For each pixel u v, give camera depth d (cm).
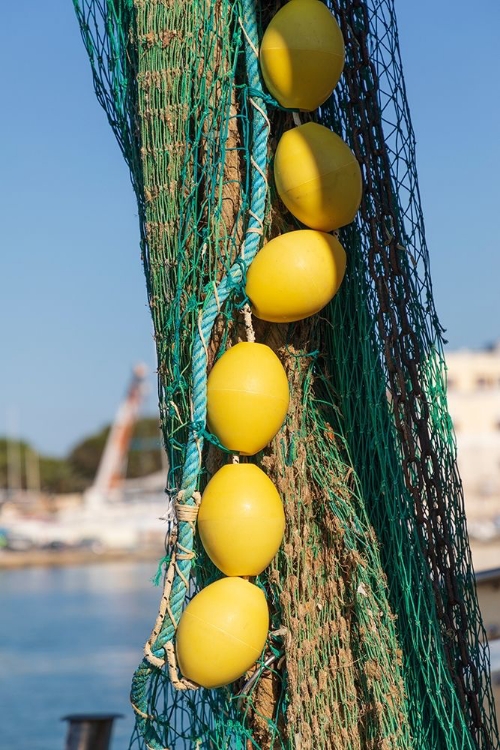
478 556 3697
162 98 266
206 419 246
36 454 8812
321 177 244
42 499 8238
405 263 274
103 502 6531
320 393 271
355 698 254
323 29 250
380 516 266
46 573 5019
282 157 247
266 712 258
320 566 259
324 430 266
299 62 248
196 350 247
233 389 238
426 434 269
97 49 292
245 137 259
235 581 235
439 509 270
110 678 1686
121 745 884
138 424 8456
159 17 268
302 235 246
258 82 256
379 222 268
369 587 255
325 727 251
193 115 264
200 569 256
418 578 260
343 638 256
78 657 1962
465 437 5053
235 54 260
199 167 263
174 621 239
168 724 253
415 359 269
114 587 4019
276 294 242
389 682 252
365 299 267
